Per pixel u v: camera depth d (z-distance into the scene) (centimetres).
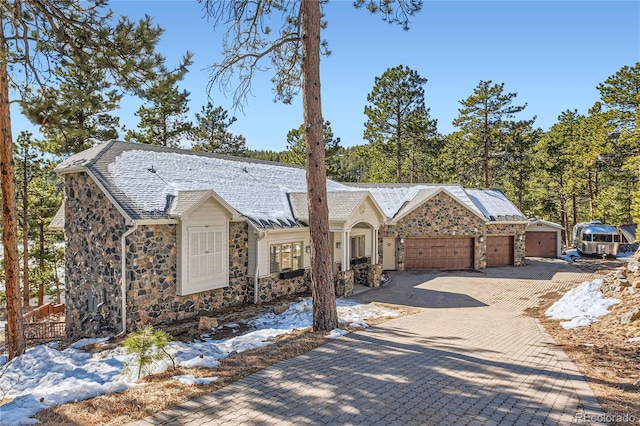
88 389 666
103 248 1337
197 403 620
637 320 1084
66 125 1222
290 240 1784
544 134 4247
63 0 1166
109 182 1351
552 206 4269
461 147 4028
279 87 1357
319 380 724
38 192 2584
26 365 1039
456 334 1127
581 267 2584
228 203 1531
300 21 1222
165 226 1355
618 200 4169
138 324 1278
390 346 975
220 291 1527
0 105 1199
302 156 3925
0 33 1109
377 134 3600
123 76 1180
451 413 594
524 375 761
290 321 1345
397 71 3541
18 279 1252
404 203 2678
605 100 3100
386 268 2503
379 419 571
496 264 2683
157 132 3284
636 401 630
